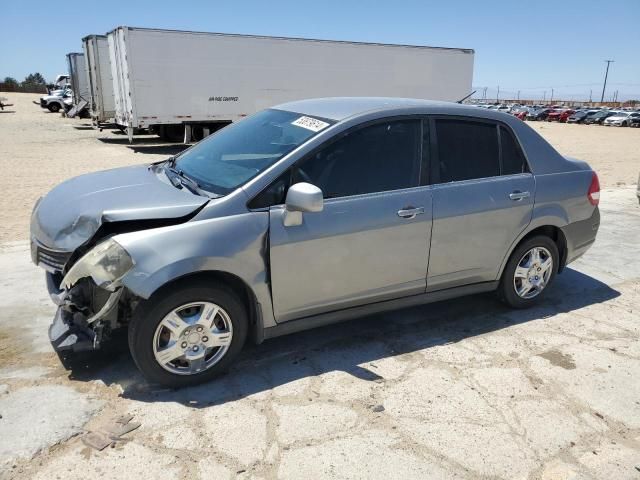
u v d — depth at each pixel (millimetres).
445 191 3822
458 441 2854
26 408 3002
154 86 17453
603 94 112562
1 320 4113
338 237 3418
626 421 3084
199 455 2678
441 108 3949
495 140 4148
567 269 5707
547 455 2777
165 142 21250
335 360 3656
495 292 4527
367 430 2916
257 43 18516
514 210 4141
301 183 3146
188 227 3037
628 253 6297
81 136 22844
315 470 2600
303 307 3467
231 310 3223
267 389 3273
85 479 2498
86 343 3135
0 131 23781
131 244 2916
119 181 3709
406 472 2611
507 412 3123
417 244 3748
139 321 3012
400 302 3877
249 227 3156
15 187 10516
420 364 3631
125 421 2916
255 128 4008
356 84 20516
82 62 27422
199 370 3244
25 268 5305
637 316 4527
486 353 3812
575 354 3832
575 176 4516
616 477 2641
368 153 3596
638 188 9016
